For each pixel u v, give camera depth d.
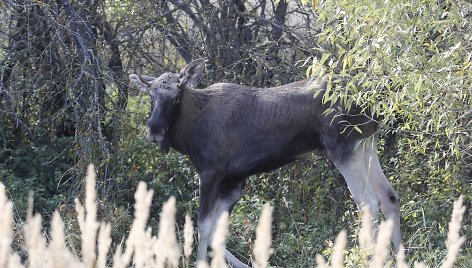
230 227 32.09
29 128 36.62
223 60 36.69
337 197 34.03
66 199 32.81
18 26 36.19
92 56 34.09
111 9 36.94
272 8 38.09
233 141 29.84
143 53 37.19
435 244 29.03
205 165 30.03
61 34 34.56
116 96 36.34
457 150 23.83
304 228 32.34
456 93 22.20
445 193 29.98
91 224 11.76
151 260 12.09
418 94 21.73
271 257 30.77
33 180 35.00
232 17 37.16
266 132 29.67
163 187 35.19
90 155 32.62
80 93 34.19
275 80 35.88
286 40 37.31
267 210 10.41
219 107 29.89
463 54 22.67
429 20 21.39
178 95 29.28
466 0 22.05
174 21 37.22
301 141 29.81
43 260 10.94
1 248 10.05
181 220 34.41
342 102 28.73
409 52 21.44
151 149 36.16
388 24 21.12
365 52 21.45
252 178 34.88
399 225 29.06
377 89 22.73
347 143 29.08
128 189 35.00
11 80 36.03
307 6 36.06
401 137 32.41
